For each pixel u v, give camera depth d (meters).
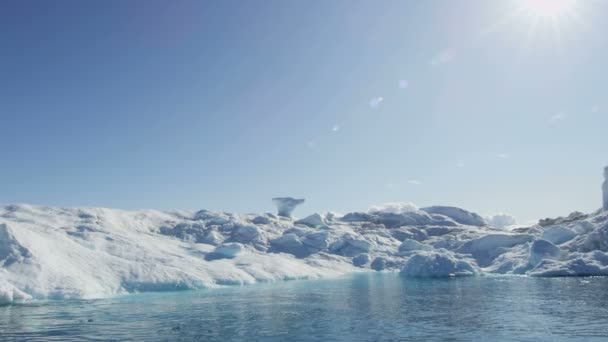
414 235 127.75
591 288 45.41
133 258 59.16
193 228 103.12
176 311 35.16
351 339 23.88
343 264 94.75
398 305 37.09
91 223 88.56
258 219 123.25
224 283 59.28
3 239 45.97
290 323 29.11
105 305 38.97
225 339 24.42
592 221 80.44
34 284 42.59
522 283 55.12
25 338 24.89
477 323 27.58
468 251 96.75
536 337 23.14
